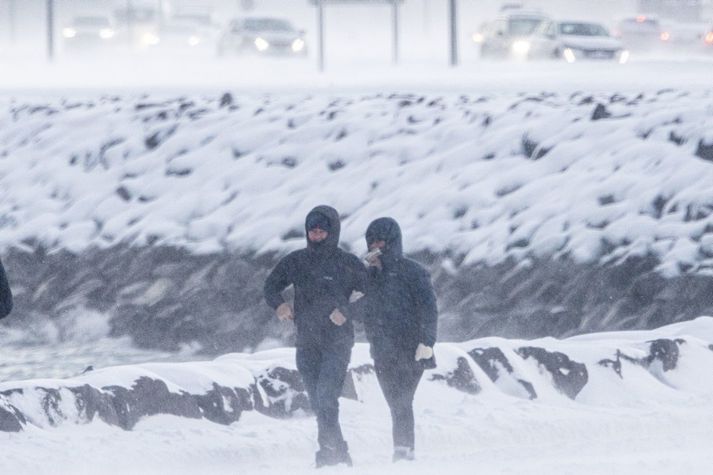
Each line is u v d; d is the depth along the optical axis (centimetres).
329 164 8431
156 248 8188
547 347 4347
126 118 9488
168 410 3712
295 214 8112
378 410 4000
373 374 4103
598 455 3300
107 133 9381
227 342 7706
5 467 3080
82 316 8156
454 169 8069
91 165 9144
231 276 7881
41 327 8206
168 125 9250
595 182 7531
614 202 7362
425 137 8419
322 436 3319
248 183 8481
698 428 3712
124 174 8950
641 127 7831
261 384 3972
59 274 8375
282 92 10044
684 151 7519
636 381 4319
